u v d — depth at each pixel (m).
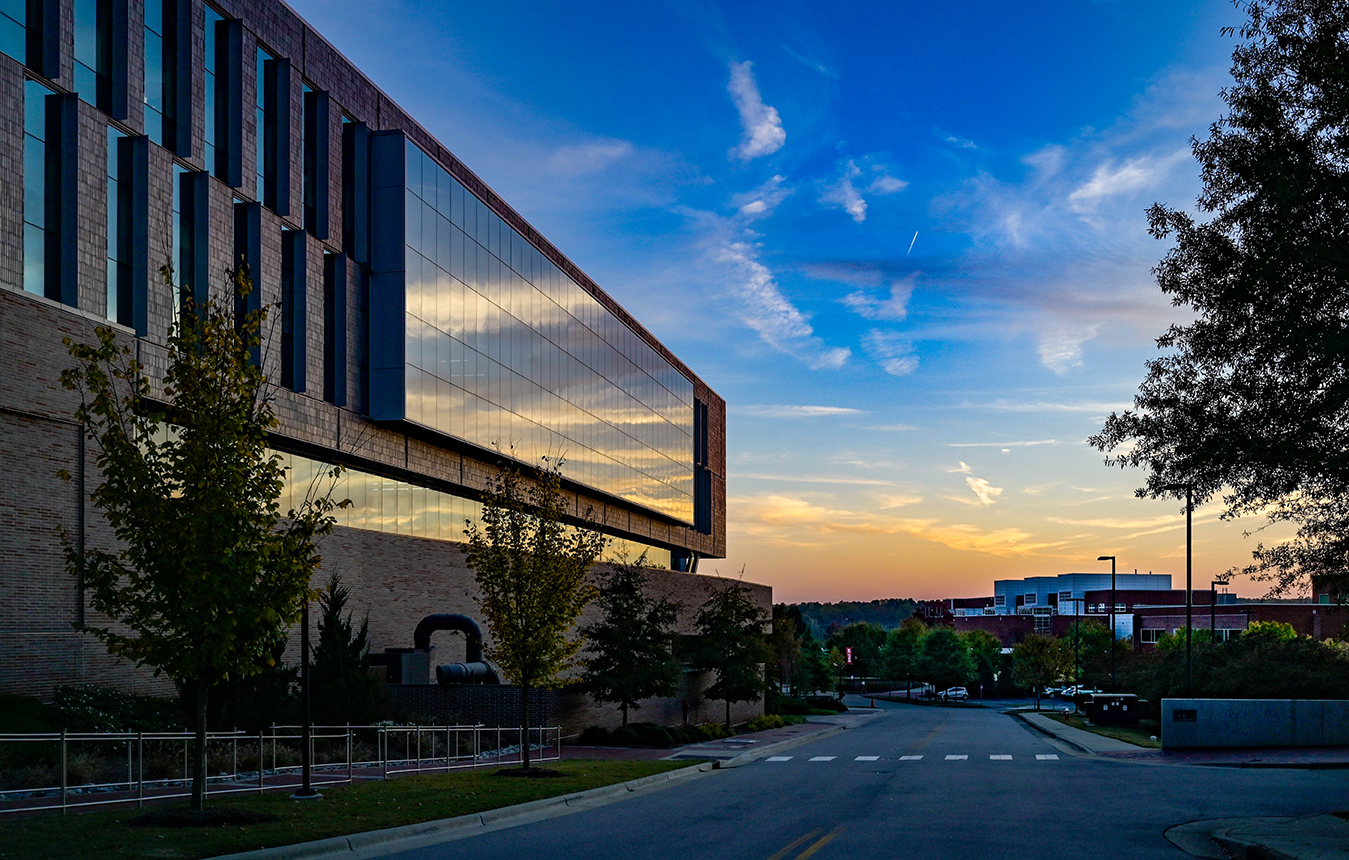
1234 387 16.80
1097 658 85.12
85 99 30.48
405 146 43.34
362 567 41.34
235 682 27.86
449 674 38.16
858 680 142.50
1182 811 19.19
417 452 46.06
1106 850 14.57
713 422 100.06
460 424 47.47
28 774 19.06
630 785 24.28
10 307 24.69
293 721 27.80
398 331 42.66
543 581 26.30
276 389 37.19
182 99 34.16
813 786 24.70
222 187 35.50
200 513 15.03
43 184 29.02
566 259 62.22
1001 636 148.25
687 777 27.86
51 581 25.45
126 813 15.69
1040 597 170.50
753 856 14.04
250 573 15.14
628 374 73.12
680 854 14.20
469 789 21.20
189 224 34.44
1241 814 18.75
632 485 73.06
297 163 39.22
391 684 38.31
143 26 32.66
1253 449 16.23
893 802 20.89
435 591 46.97
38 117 29.02
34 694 24.69
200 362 15.95
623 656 41.41
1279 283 15.98
